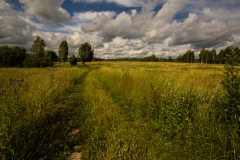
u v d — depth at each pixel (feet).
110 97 27.45
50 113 14.94
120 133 13.55
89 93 28.04
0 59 121.19
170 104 15.35
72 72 57.67
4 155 8.39
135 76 32.86
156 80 24.48
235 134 10.15
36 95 15.70
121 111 20.02
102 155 10.63
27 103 13.78
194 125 12.64
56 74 34.42
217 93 14.46
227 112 11.84
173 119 13.79
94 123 15.62
